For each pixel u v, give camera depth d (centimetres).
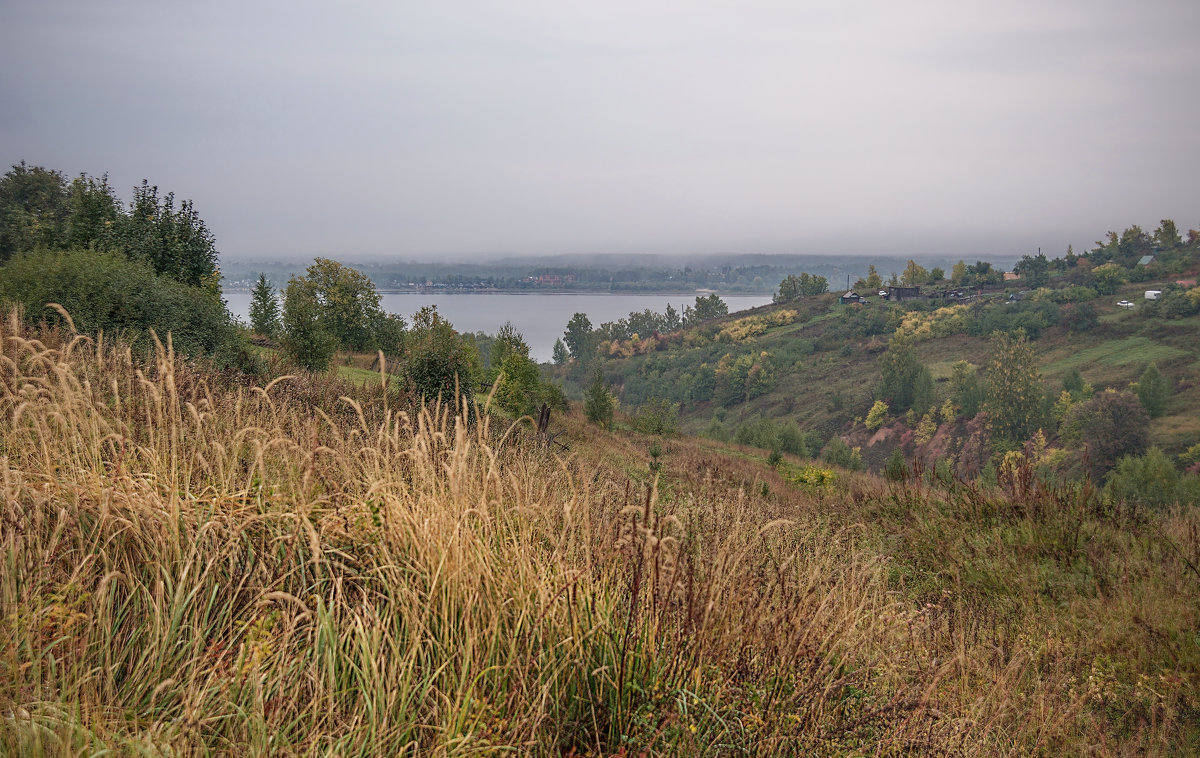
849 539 696
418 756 228
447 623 270
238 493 342
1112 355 13512
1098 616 511
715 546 361
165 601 271
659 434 4384
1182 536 644
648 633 273
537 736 231
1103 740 349
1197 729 375
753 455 3984
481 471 394
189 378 618
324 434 467
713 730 248
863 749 273
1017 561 641
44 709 204
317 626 261
